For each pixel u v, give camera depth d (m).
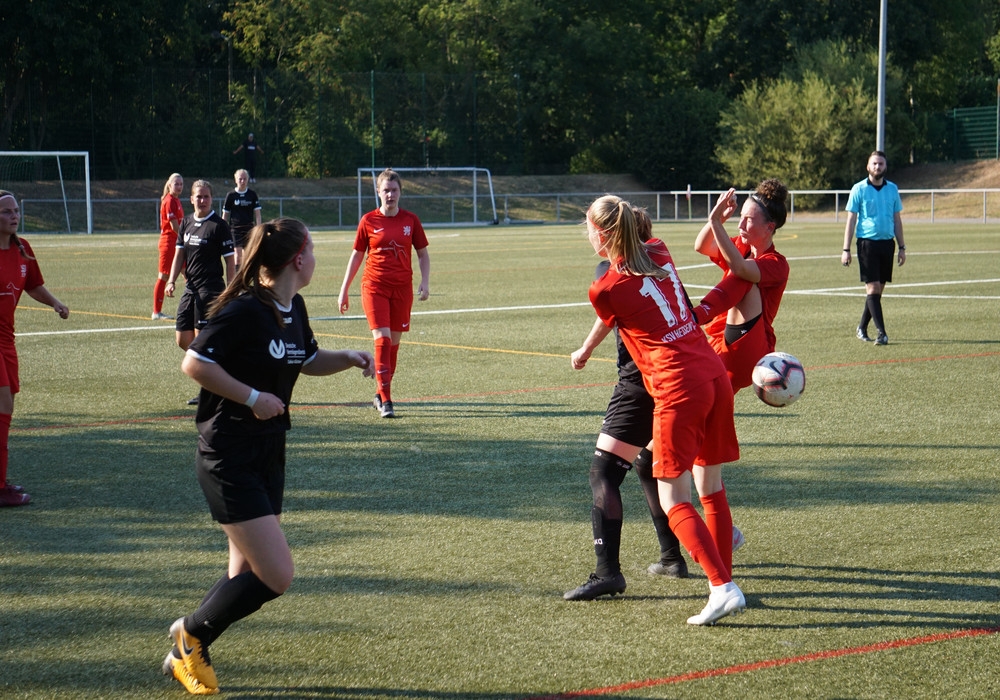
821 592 5.80
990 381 11.85
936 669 4.82
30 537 6.84
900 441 9.19
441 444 9.35
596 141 75.06
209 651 5.07
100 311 19.67
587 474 8.32
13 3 54.50
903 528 6.88
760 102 66.19
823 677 4.74
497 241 41.53
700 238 6.24
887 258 14.44
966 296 20.22
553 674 4.80
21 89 56.97
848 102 63.91
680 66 78.69
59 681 4.78
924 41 72.81
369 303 10.66
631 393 5.87
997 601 5.64
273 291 4.74
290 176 62.94
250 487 4.62
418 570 6.20
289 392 4.86
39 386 12.22
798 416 10.22
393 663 4.94
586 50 72.19
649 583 6.01
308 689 4.69
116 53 57.78
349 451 9.13
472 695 4.61
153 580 6.06
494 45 73.69
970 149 68.62
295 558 6.42
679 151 68.88
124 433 9.84
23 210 52.66
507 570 6.20
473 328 16.80
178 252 12.11
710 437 5.59
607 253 5.65
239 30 72.19
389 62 74.19
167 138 59.88
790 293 21.00
